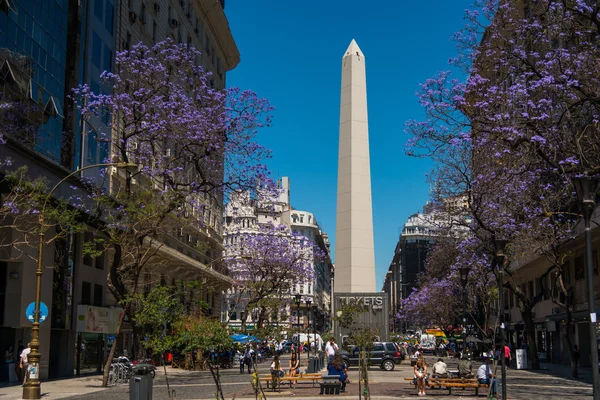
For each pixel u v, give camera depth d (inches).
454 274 1893.5
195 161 1182.9
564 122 869.8
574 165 807.7
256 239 2111.2
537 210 1139.9
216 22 2517.2
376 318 1510.8
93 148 1389.0
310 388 1003.3
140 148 1235.2
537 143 804.6
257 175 1215.6
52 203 1097.4
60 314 1210.6
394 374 1371.8
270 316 1658.5
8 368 1062.4
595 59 816.9
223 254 2576.3
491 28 875.4
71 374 1274.6
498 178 1064.8
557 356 1841.8
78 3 1353.3
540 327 1994.3
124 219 1096.8
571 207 1322.6
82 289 1326.3
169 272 1904.5
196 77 1290.6
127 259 1408.7
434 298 2536.9
